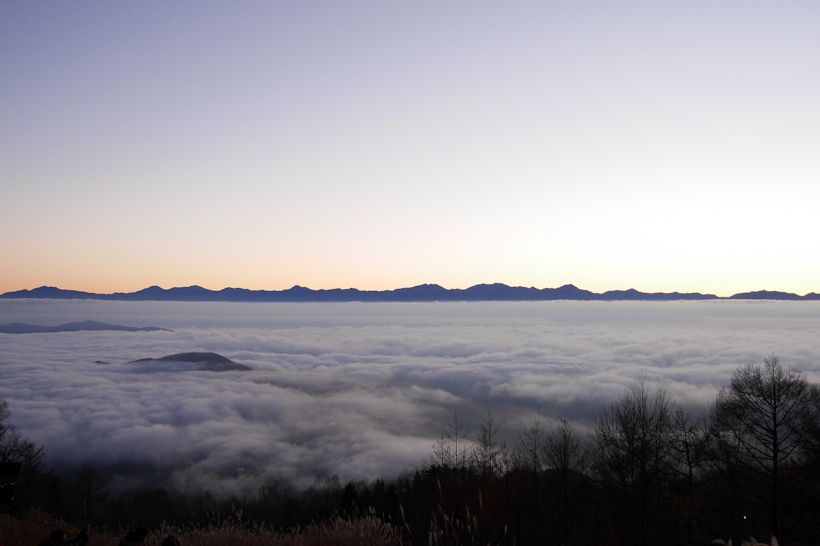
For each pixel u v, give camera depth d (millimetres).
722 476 27016
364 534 10500
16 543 11766
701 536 25828
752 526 26031
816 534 23609
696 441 28469
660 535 27047
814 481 23672
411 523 11055
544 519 27891
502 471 28266
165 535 11703
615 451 30219
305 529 11719
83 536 11242
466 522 10266
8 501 15453
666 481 27609
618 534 27094
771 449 24094
